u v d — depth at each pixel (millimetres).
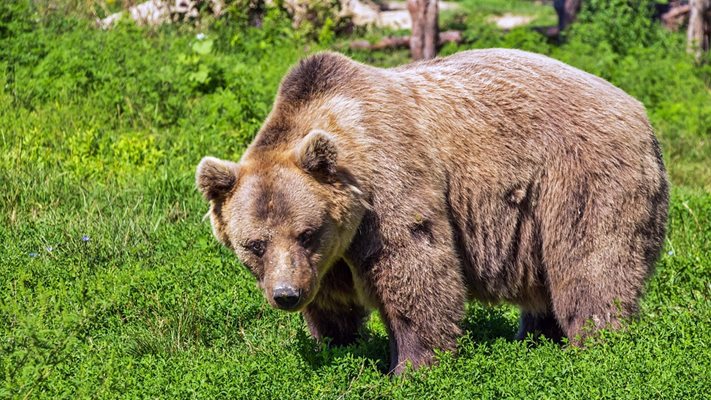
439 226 10750
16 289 12383
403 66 12023
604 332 10703
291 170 10414
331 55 11336
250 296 12516
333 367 10328
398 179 10602
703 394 9375
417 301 10617
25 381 9648
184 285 12703
